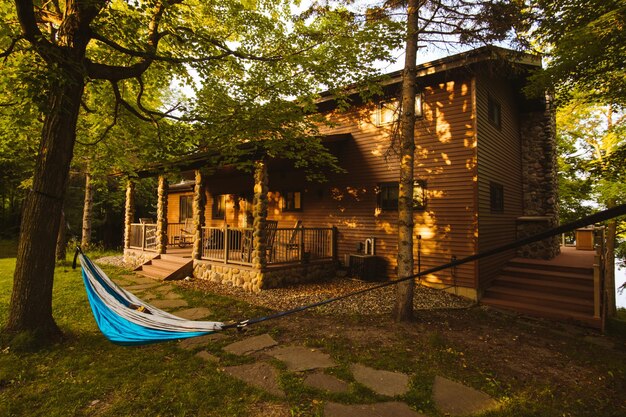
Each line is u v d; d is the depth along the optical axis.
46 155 4.82
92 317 6.00
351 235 10.63
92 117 7.98
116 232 24.31
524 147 11.90
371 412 3.28
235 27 7.55
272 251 9.23
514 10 6.20
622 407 3.64
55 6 5.61
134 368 4.09
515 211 10.95
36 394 3.43
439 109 9.07
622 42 5.56
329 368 4.20
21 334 4.46
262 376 3.96
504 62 7.62
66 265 11.68
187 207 17.27
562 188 15.88
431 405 3.46
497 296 8.16
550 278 8.34
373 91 7.23
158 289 8.43
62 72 4.04
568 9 6.22
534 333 6.03
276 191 12.73
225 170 11.46
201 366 4.20
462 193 8.53
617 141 15.35
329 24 6.42
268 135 7.30
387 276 9.78
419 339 5.36
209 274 9.78
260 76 6.97
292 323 5.97
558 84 6.90
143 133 7.73
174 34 6.03
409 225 6.28
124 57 6.68
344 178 10.91
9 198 21.48
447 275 8.61
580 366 4.68
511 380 4.14
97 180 12.77
